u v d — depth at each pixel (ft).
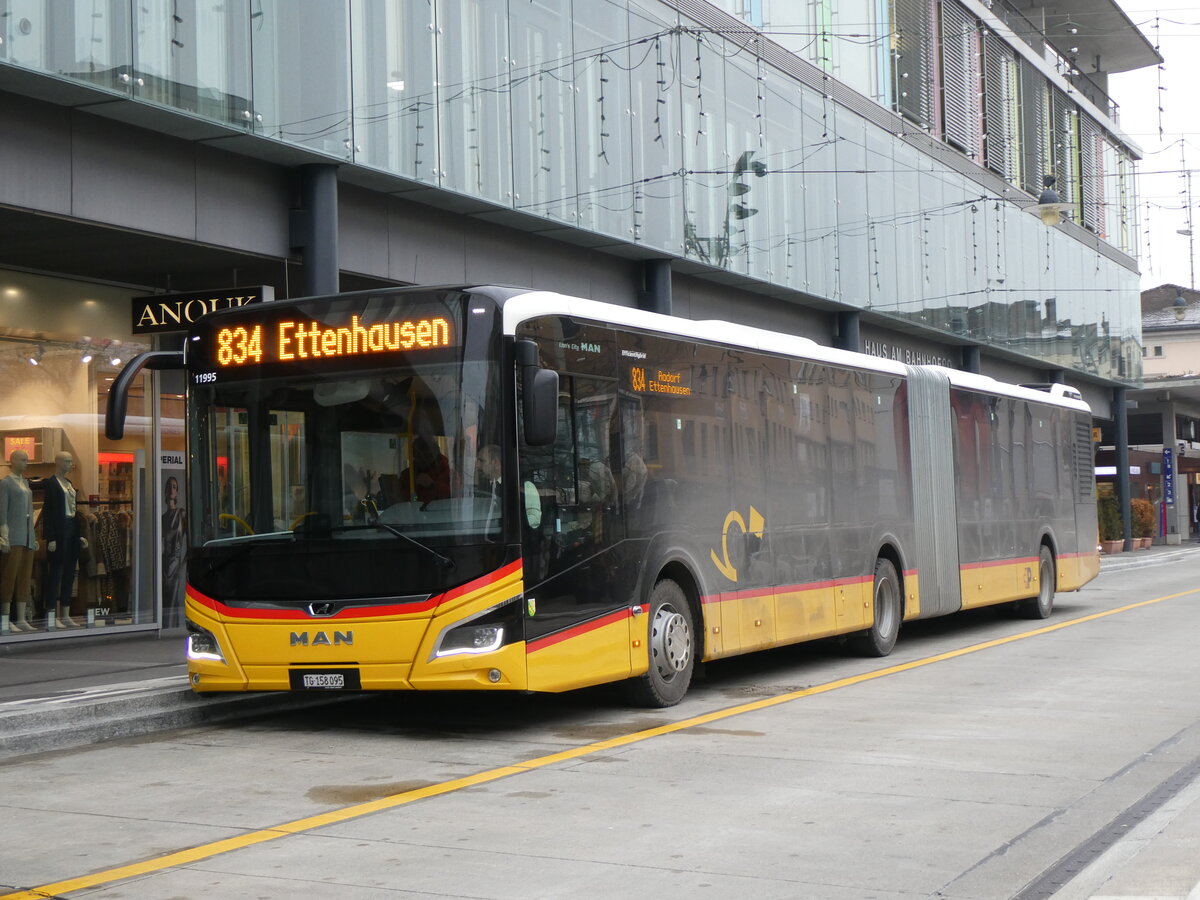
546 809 24.16
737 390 41.86
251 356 33.76
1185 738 31.48
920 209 100.22
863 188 91.20
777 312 84.89
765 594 42.39
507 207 57.77
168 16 43.50
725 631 40.01
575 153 62.39
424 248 57.16
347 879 19.42
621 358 36.09
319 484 32.65
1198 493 203.72
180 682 38.78
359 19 50.88
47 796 26.18
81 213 43.21
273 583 32.68
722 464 40.55
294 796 25.67
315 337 33.19
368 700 40.86
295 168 50.31
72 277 53.78
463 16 55.93
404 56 52.85
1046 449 69.82
